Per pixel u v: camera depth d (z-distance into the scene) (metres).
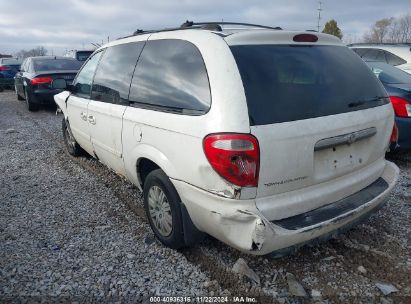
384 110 3.31
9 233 3.70
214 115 2.58
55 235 3.66
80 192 4.75
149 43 3.54
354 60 3.40
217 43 2.77
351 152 3.00
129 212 4.16
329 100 2.88
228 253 3.29
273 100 2.61
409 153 6.14
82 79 4.98
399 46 9.13
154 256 3.28
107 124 4.00
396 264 3.12
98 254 3.32
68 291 2.84
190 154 2.74
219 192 2.57
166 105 3.08
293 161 2.60
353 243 3.42
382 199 3.19
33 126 9.13
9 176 5.38
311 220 2.69
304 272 3.04
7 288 2.87
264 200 2.57
